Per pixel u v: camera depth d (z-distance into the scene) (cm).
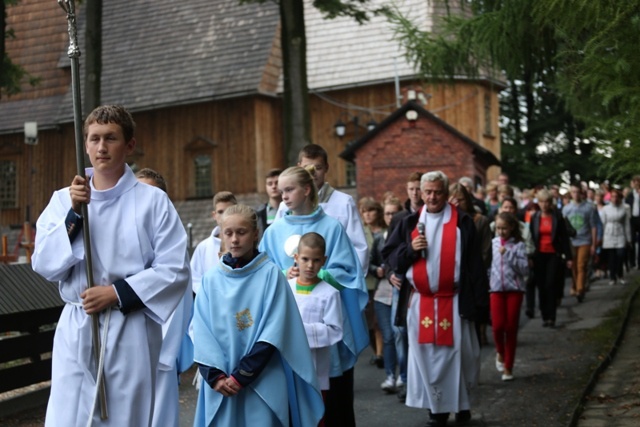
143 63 4209
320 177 802
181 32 4219
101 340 468
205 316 556
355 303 714
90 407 468
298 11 2194
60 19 4409
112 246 477
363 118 3872
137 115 4162
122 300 465
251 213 559
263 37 4003
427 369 816
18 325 950
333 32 3988
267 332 544
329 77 3912
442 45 1266
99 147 476
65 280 480
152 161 4122
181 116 4062
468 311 810
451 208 831
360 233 815
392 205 1117
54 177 4281
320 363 683
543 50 1067
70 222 468
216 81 3944
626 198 2362
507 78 1145
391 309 1016
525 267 1062
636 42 683
